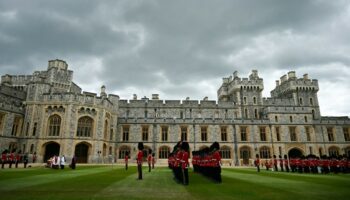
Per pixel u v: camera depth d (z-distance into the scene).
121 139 51.22
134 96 66.06
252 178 18.16
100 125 44.47
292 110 55.50
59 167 28.16
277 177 19.28
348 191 11.55
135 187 12.08
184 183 13.34
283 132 53.91
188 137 52.50
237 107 64.56
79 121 42.66
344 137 55.56
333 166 25.38
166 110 61.75
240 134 53.50
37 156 40.38
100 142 43.78
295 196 10.05
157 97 64.56
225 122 53.97
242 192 10.91
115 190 11.04
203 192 10.77
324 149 53.97
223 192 10.84
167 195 9.91
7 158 26.55
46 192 10.34
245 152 52.66
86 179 15.48
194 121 53.59
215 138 52.91
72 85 59.78
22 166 29.73
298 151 54.84
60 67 57.19
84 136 42.47
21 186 12.05
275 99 67.50
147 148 51.03
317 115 66.81
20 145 41.78
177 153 15.16
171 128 52.88
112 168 28.50
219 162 15.01
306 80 68.81
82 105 42.94
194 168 26.06
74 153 40.81
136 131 52.03
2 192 10.30
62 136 40.81
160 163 49.50
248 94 66.50
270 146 52.94
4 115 39.81
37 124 42.25
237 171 27.30
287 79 71.81
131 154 50.50
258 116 64.88
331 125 55.94
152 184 13.36
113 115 50.53
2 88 43.94
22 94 48.75
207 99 68.94
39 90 43.97
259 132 53.84
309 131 54.66
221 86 76.44
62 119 41.78
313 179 17.70
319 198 9.66
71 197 9.26
